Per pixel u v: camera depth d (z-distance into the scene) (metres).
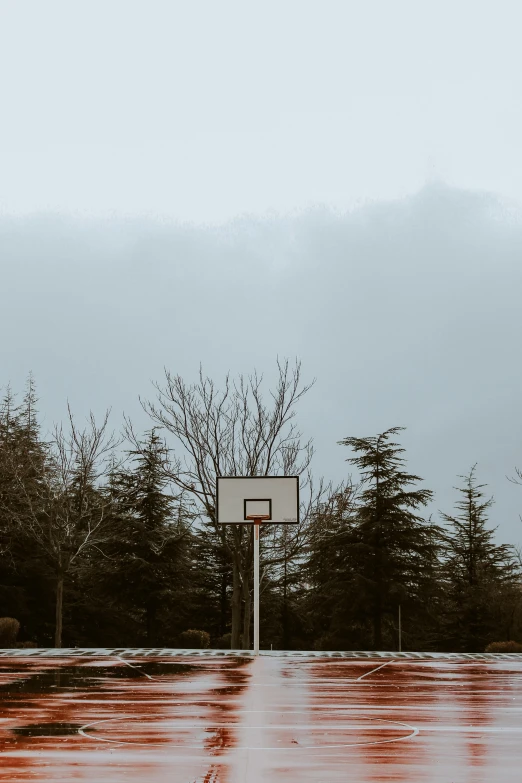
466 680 13.61
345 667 15.73
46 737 8.20
